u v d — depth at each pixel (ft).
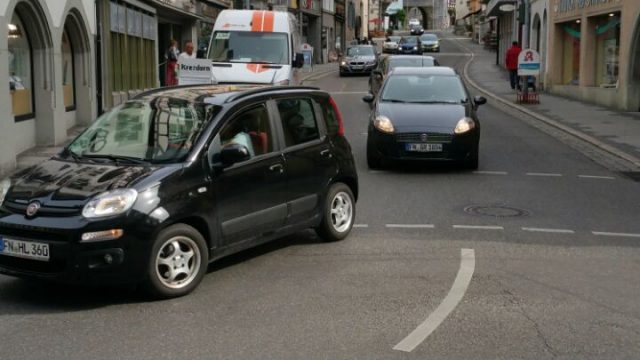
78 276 19.19
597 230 29.40
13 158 41.81
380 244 26.89
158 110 23.70
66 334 17.99
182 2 95.76
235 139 22.98
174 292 20.54
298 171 25.14
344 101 89.20
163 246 20.22
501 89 104.58
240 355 16.66
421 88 45.96
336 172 27.04
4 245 20.03
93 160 22.27
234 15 65.36
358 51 143.33
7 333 18.08
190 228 20.94
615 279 22.74
